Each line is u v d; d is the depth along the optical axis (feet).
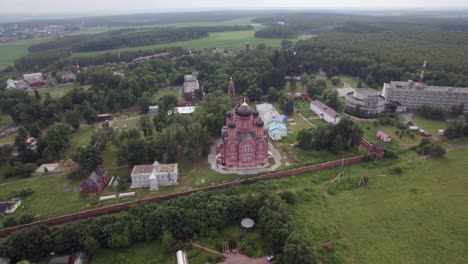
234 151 435.53
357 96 652.07
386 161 464.65
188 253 302.86
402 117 631.56
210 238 321.32
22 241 294.05
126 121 629.92
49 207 368.89
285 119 621.31
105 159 477.77
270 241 301.02
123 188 402.11
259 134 431.84
